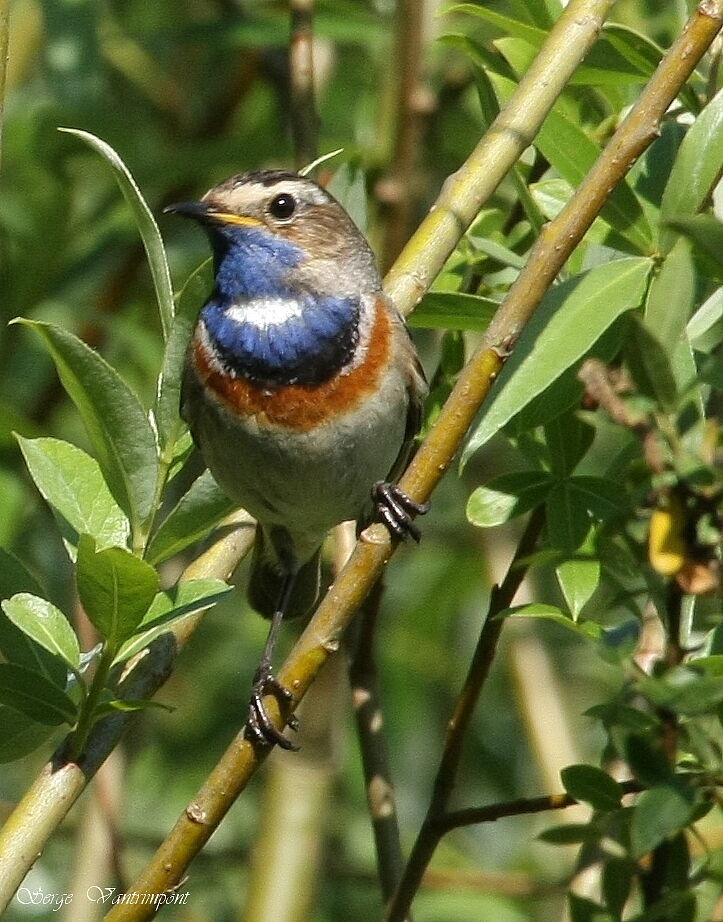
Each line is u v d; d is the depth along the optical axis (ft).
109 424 26.43
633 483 28.09
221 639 52.60
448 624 53.47
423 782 51.47
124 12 56.13
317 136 39.60
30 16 51.26
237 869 48.78
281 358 33.22
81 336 49.11
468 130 49.24
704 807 22.33
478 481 49.42
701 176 27.12
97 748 25.99
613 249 29.40
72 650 24.67
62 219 46.39
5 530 41.60
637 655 28.12
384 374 33.35
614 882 24.63
